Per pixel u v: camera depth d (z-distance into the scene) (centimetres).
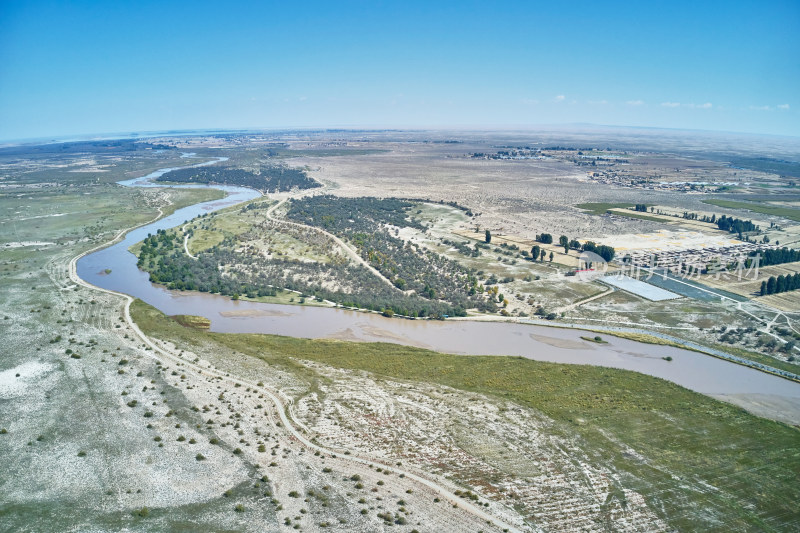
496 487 7275
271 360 11288
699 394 10169
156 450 7744
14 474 7169
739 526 6662
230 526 6259
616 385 10519
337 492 6975
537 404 9694
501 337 13150
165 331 12550
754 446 8438
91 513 6438
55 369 10250
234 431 8356
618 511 6856
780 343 12638
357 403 9531
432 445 8269
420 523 6450
